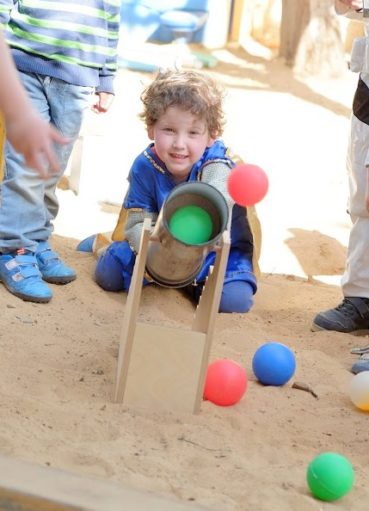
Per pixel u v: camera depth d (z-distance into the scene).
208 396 4.30
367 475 3.80
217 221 3.90
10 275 5.38
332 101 14.52
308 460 3.88
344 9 5.73
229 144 11.15
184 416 4.11
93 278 5.89
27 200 5.49
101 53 5.61
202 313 4.39
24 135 2.62
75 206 7.67
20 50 5.46
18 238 5.45
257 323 5.58
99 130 8.03
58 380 4.32
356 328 5.65
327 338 5.46
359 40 5.45
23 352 4.60
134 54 15.40
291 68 16.19
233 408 4.29
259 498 3.47
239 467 3.71
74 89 5.54
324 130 12.61
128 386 4.15
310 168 10.45
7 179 5.43
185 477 3.59
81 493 2.38
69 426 3.88
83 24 5.50
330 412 4.40
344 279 5.73
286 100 14.17
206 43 17.62
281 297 6.24
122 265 5.66
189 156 5.14
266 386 4.62
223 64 16.31
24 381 4.26
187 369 4.14
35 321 5.05
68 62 5.49
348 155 5.62
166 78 5.17
